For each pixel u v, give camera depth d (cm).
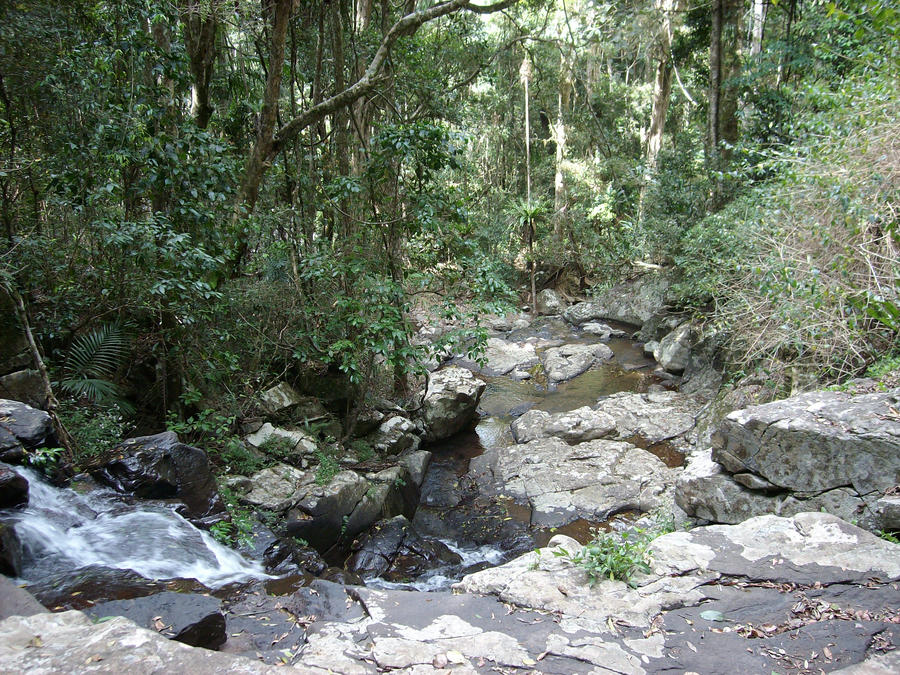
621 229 1972
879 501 398
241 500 607
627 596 322
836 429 435
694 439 902
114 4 609
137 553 420
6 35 591
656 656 272
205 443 667
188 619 284
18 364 569
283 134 786
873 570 326
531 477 845
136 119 607
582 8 1909
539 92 2369
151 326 712
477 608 318
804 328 609
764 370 728
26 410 493
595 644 281
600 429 966
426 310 1450
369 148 948
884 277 540
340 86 888
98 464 508
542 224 2339
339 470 704
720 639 283
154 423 699
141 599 299
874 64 646
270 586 410
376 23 1203
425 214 768
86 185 621
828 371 621
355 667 263
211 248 691
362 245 841
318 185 941
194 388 703
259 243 848
